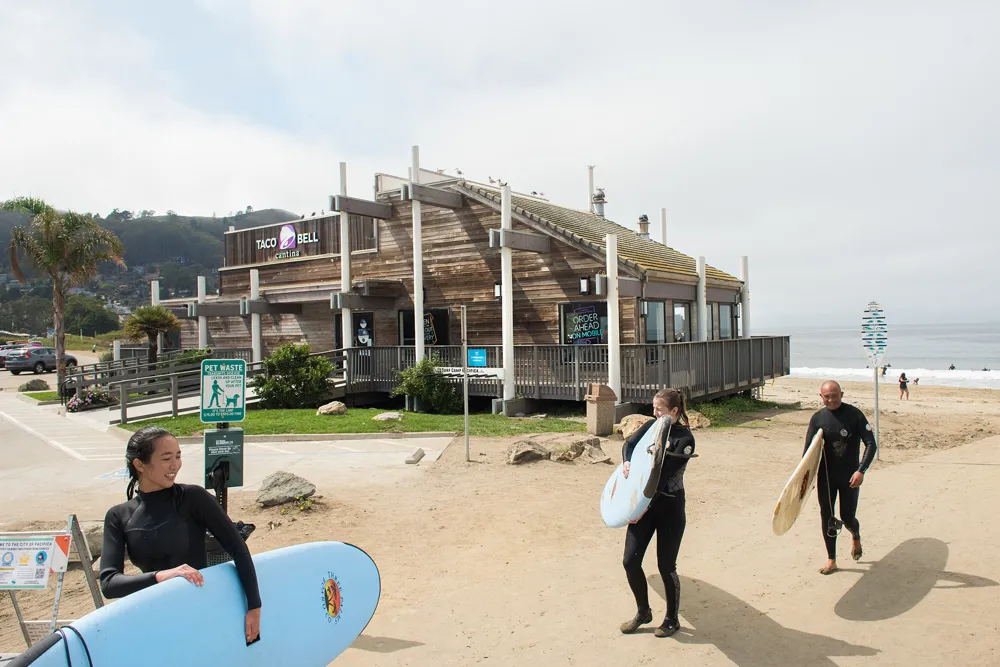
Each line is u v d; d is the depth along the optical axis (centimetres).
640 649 448
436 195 1745
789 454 1116
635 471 480
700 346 1574
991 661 413
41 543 390
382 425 1372
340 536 708
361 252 2091
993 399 2959
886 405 2562
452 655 448
